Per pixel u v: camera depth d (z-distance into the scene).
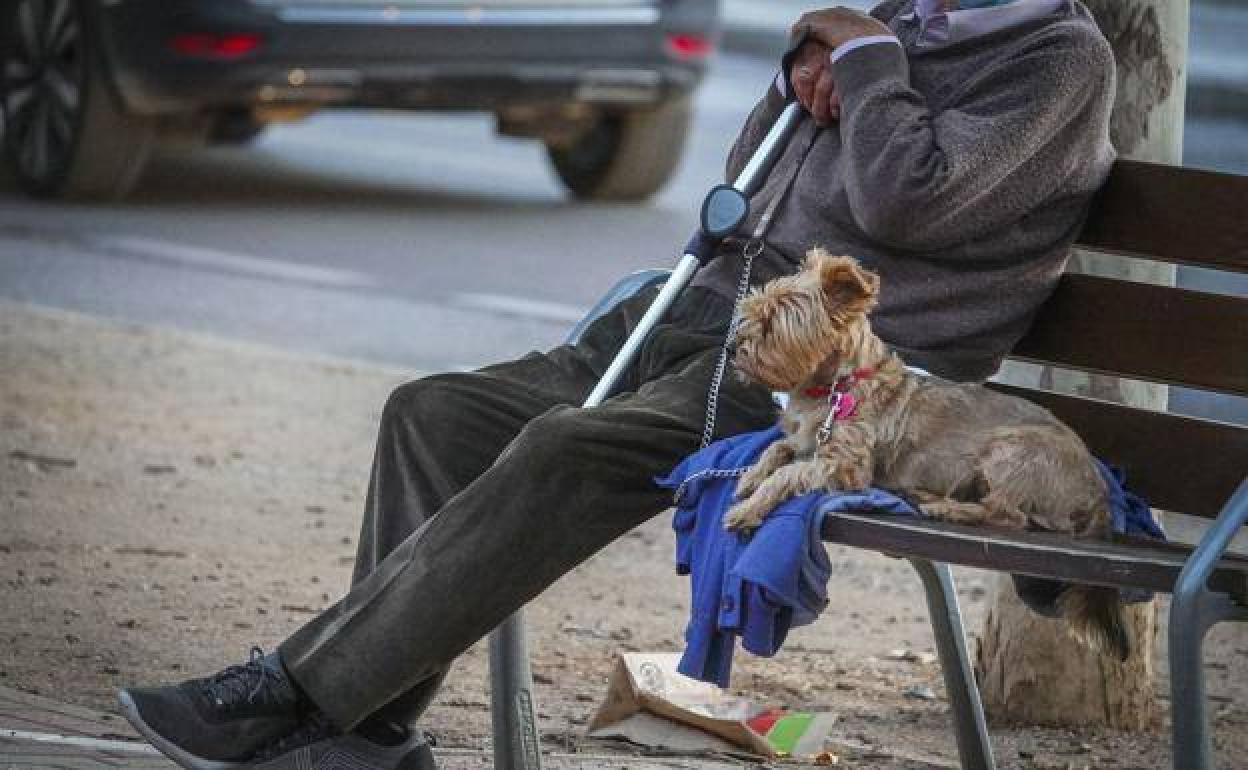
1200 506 8.12
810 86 8.26
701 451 7.56
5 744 8.66
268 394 16.81
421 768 7.80
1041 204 8.03
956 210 7.80
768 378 7.40
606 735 9.37
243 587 11.78
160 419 15.80
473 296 20.89
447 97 24.08
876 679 10.89
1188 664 6.55
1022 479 7.38
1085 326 8.29
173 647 10.59
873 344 7.52
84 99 24.30
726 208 8.24
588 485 7.37
